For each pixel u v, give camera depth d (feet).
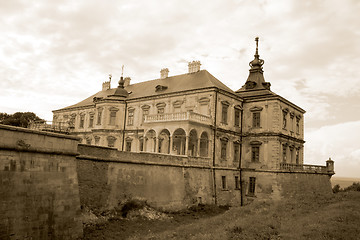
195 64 148.15
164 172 99.50
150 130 127.03
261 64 154.81
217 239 56.54
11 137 56.13
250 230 61.05
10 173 55.31
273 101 128.26
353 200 90.02
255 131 132.16
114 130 156.56
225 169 125.18
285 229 60.90
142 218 82.23
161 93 141.18
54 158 63.98
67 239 62.54
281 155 128.06
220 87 129.08
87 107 179.73
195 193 109.81
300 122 153.89
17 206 55.31
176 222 85.56
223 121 127.54
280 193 120.37
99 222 74.13
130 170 88.58
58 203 62.69
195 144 120.78
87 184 76.23
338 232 57.31
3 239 52.31
